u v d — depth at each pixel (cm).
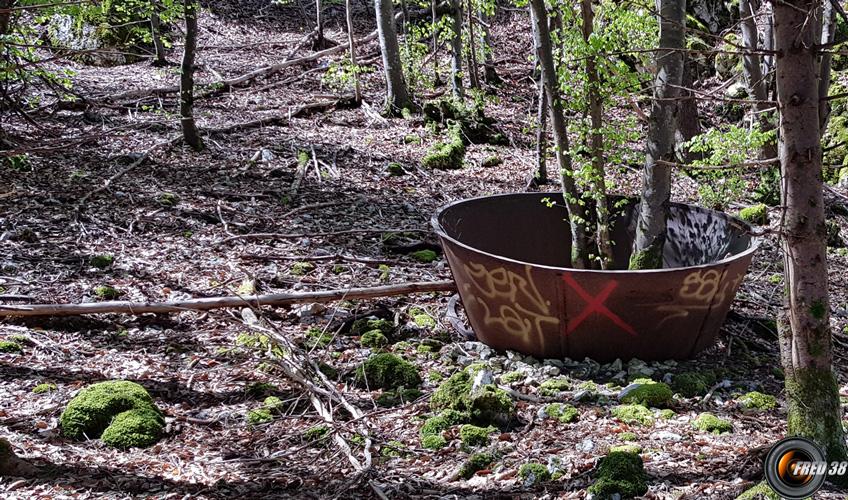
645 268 615
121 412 470
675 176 1263
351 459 427
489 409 480
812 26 354
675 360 587
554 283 543
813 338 376
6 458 412
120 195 929
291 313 661
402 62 1571
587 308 547
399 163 1205
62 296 657
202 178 1042
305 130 1339
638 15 648
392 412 501
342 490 400
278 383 545
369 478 409
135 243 797
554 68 618
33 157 1016
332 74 1577
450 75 1712
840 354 669
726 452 438
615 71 628
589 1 641
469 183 1185
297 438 466
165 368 559
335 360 585
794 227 371
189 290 690
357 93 1521
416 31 1572
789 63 358
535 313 562
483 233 679
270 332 569
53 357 564
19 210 841
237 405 512
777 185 1155
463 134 1391
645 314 550
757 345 648
